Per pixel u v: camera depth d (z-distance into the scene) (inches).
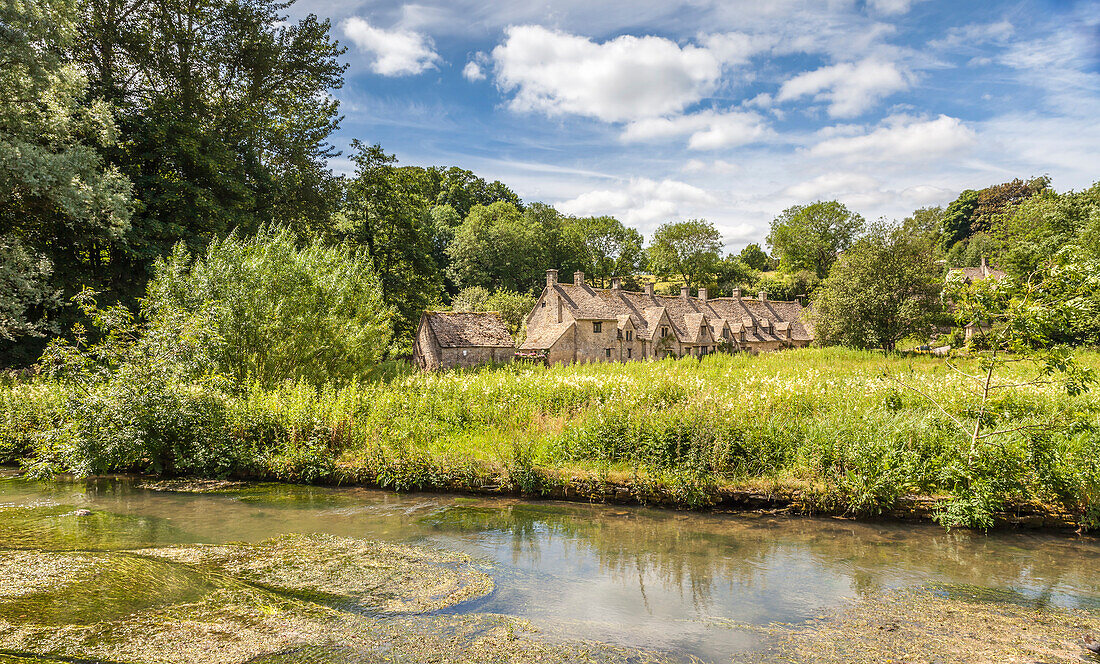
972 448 392.2
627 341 1985.7
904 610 269.9
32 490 486.6
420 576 304.2
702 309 2393.0
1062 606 274.2
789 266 3855.8
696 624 255.0
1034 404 482.6
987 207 3814.0
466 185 4050.2
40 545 338.0
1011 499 384.2
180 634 228.8
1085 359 861.8
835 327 1590.8
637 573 315.6
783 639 241.9
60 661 201.9
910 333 1497.3
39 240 914.7
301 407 549.3
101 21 1051.9
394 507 443.2
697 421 471.8
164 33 1106.1
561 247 3597.4
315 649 224.7
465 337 1646.2
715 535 380.5
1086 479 374.6
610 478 454.6
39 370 706.8
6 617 231.9
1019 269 1653.5
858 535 377.7
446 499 463.5
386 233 1700.3
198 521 403.5
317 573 304.8
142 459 536.1
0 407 586.6
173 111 1045.2
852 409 498.3
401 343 1716.3
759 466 448.5
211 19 1181.1
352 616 254.7
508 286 3105.3
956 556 340.8
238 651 219.9
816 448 441.7
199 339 599.8
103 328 587.8
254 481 517.7
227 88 1208.8
